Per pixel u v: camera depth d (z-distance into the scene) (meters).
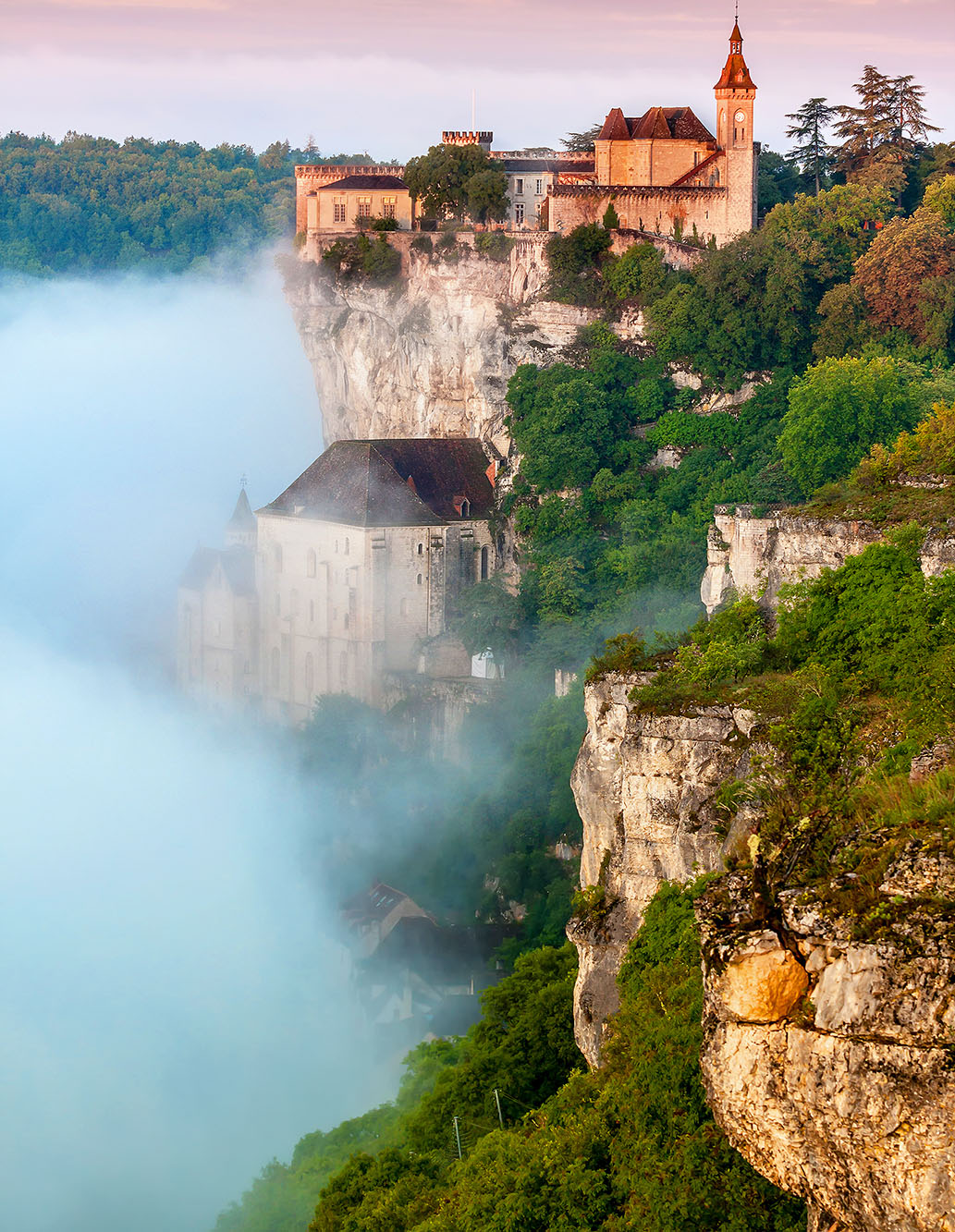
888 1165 38.19
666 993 67.75
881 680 72.81
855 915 40.22
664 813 74.81
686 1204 57.03
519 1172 69.44
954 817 41.66
